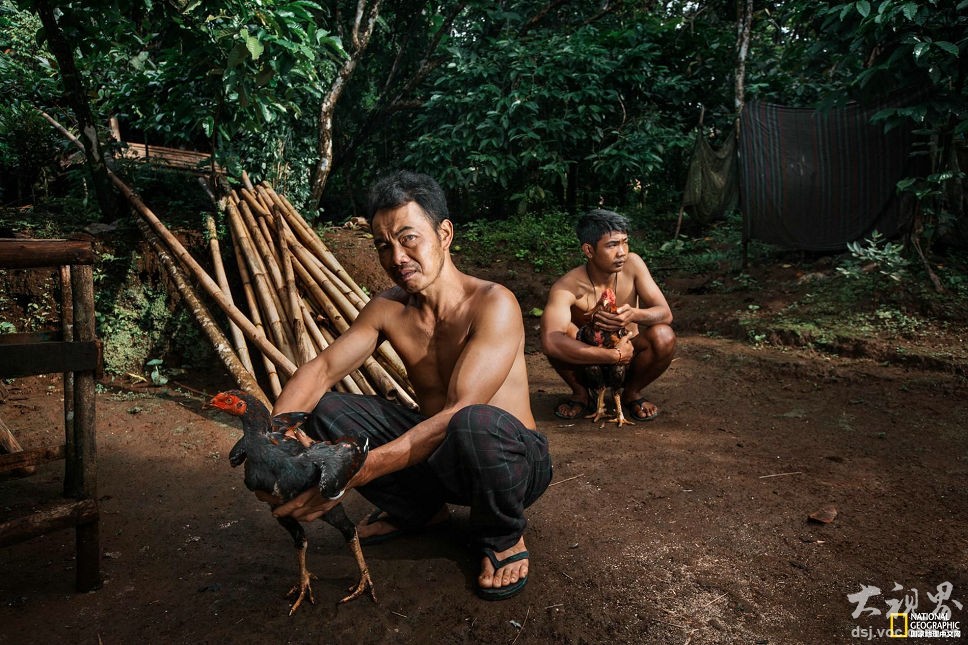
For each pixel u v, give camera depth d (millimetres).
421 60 12031
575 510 3074
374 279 6695
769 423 4281
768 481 3359
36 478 3469
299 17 5324
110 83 7012
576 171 10836
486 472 2215
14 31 7332
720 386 5117
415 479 2639
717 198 9352
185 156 7887
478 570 2547
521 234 8789
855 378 5000
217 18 5230
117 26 5641
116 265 5531
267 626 2197
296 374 2453
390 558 2650
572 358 4152
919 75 5902
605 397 4969
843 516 2955
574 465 3633
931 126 6406
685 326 6773
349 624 2209
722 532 2832
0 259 2098
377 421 2549
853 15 6016
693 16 11742
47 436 4035
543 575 2506
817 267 7430
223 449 3947
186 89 6086
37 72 7262
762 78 11086
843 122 7125
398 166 11555
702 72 11258
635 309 4293
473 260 8344
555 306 4375
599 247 4219
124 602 2350
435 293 2416
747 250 8273
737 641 2107
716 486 3311
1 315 5223
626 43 10734
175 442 4031
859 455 3686
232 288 6098
